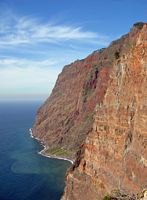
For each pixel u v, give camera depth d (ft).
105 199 253.03
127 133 317.83
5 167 611.88
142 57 316.60
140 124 294.87
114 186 317.01
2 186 503.20
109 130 351.46
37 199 446.19
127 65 341.62
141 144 287.28
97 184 351.05
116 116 342.64
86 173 377.09
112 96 361.10
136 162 289.12
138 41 333.62
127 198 240.73
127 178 296.71
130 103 323.78
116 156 328.70
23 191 478.59
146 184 263.70
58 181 516.73
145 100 294.87
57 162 645.51
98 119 376.89
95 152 368.68
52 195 458.91
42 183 510.17
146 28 327.47
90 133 390.63
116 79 361.92
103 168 347.56
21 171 581.53
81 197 370.94
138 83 315.37
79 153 409.90
